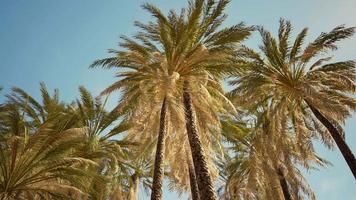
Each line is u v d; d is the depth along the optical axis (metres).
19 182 14.73
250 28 15.98
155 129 16.11
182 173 16.78
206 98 15.95
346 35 17.27
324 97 15.90
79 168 16.72
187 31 15.79
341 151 16.25
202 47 14.78
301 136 18.09
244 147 23.09
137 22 17.19
